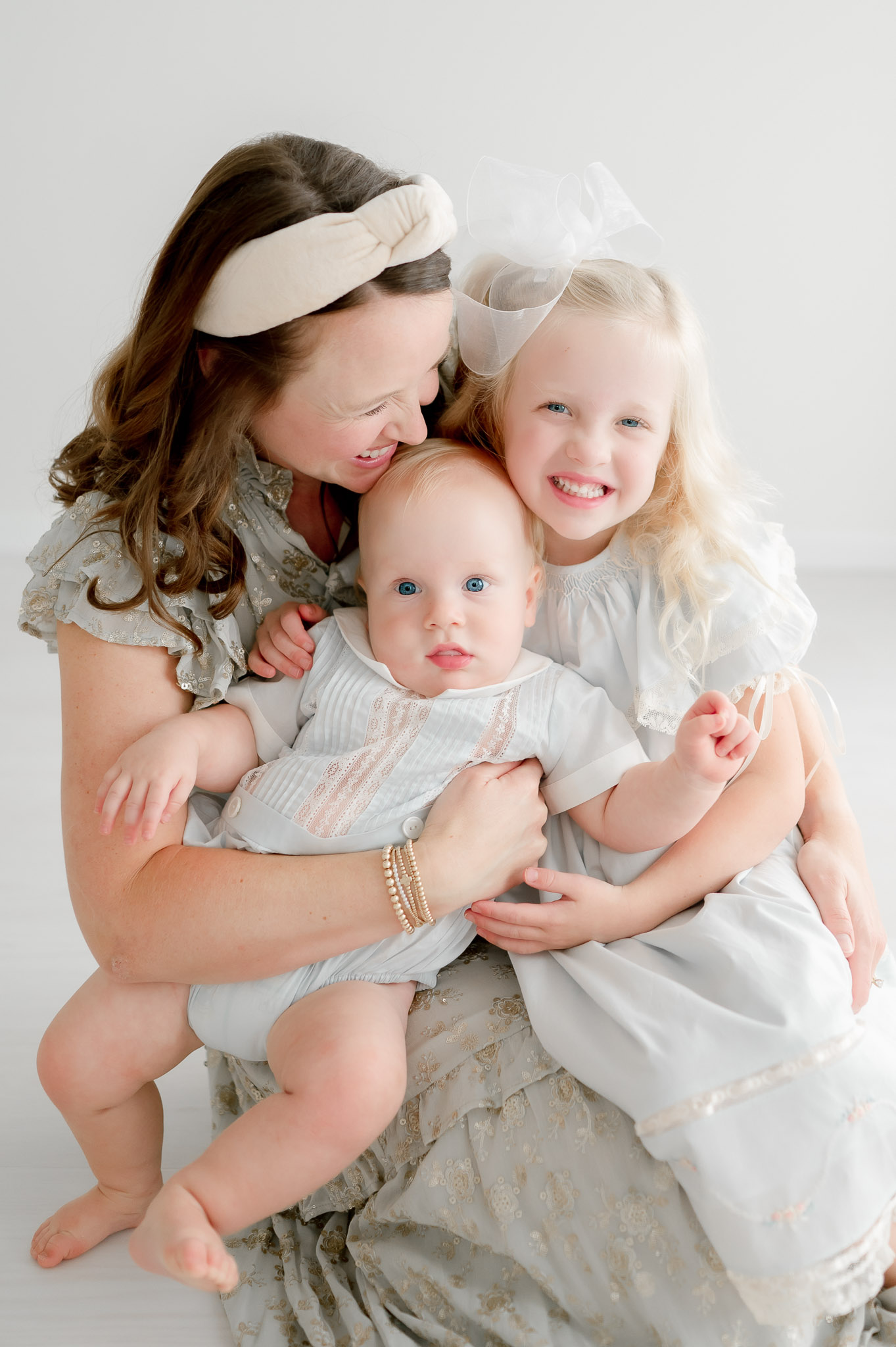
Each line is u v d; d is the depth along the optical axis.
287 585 1.65
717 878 1.50
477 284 1.61
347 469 1.49
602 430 1.50
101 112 4.37
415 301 1.36
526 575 1.57
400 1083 1.34
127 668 1.45
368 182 1.39
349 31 4.30
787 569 1.63
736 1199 1.21
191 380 1.45
